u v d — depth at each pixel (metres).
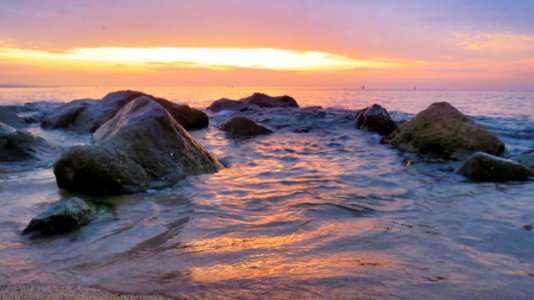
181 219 4.73
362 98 56.28
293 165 8.59
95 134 9.05
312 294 2.79
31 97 48.41
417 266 3.27
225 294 2.81
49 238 4.06
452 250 3.65
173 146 7.37
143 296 2.81
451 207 5.19
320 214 4.86
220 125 17.19
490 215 4.80
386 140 11.73
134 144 6.90
